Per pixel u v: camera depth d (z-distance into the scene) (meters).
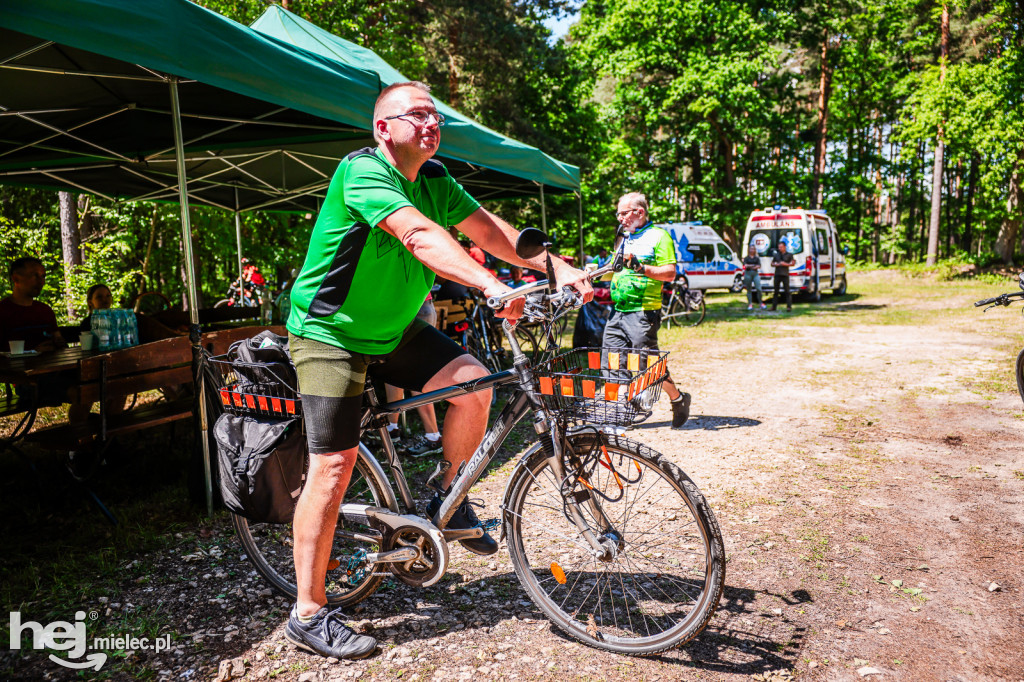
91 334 4.59
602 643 2.42
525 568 2.56
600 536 2.40
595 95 32.88
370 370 2.52
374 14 14.98
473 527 2.58
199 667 2.38
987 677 2.26
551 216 24.23
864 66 34.16
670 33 25.42
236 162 7.11
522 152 6.52
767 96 26.48
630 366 2.19
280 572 3.08
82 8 2.76
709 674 2.28
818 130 31.62
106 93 4.43
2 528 3.65
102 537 3.52
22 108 4.50
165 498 4.02
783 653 2.40
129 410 4.44
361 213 2.09
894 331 11.23
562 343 9.62
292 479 2.44
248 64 3.48
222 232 13.30
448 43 19.72
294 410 2.43
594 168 24.05
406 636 2.54
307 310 2.27
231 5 11.39
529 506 2.55
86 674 2.35
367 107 4.29
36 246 10.77
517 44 20.02
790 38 28.77
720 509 3.76
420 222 2.03
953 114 24.64
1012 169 24.38
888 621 2.62
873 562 3.10
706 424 5.63
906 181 37.38
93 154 5.62
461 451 2.53
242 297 9.27
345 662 2.39
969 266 26.59
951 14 27.38
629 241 4.93
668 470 2.29
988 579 2.94
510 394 2.50
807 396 6.60
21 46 3.16
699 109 24.62
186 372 4.24
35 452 5.08
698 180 28.77
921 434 5.19
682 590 2.66
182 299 15.48
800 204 31.44
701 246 21.17
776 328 12.12
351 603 2.69
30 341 5.29
